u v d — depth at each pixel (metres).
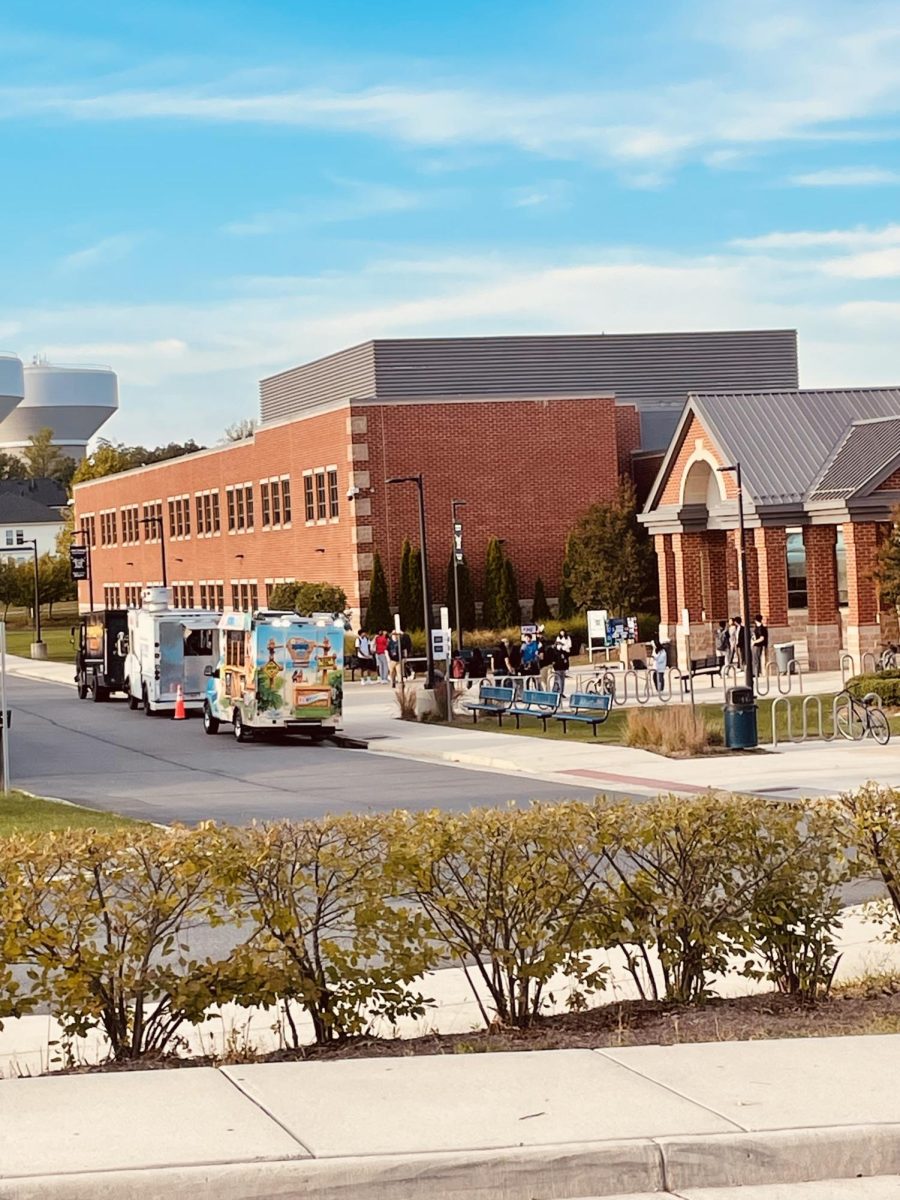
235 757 36.88
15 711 54.31
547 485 69.94
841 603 54.22
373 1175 7.25
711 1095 8.24
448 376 86.25
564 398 70.12
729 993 11.90
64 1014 9.88
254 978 9.93
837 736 33.28
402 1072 8.76
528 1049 9.83
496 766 32.44
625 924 11.24
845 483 47.25
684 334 89.06
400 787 28.89
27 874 9.77
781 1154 7.55
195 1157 7.35
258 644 39.91
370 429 67.69
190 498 89.44
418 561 67.25
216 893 10.10
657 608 67.44
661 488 54.47
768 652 48.94
